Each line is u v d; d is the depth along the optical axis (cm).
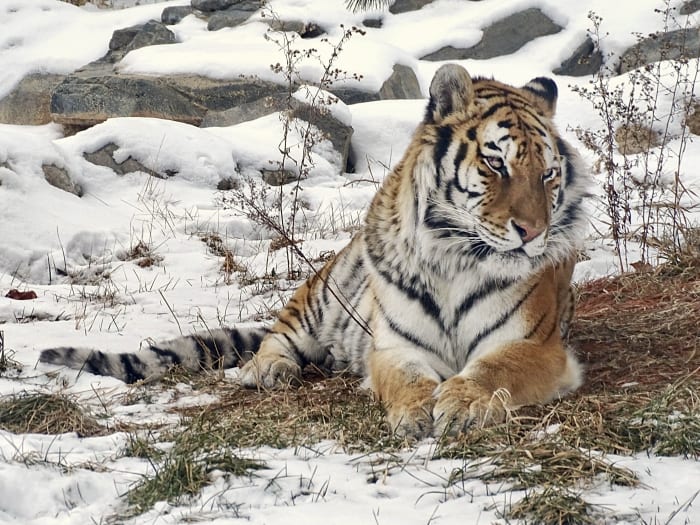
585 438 761
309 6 2920
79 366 1069
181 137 2069
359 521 633
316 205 1950
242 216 1836
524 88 987
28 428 884
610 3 2828
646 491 662
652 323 1121
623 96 2300
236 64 2481
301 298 1130
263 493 688
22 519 682
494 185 900
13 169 1848
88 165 1984
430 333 952
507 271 911
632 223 1683
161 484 697
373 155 2314
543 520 620
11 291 1448
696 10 2697
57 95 2488
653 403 809
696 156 2055
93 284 1570
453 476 698
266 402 957
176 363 1093
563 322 1066
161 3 3262
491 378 876
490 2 2970
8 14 3144
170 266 1630
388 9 2977
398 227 966
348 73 2508
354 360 1074
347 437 815
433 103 949
